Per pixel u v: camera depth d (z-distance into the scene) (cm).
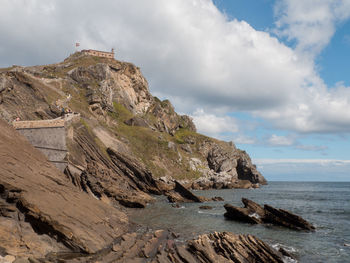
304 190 12650
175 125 14950
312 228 3347
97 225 2403
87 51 13375
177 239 2542
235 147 15025
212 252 2102
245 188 11412
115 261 1811
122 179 5762
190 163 10975
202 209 4750
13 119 4091
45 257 1723
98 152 5797
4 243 1609
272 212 3722
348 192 11394
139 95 13638
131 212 4038
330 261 2247
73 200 2612
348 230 3359
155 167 8819
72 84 9388
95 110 8800
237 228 3309
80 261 1747
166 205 5072
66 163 4134
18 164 2448
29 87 5550
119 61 13238
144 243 2269
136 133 10081
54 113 5412
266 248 2267
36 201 2033
